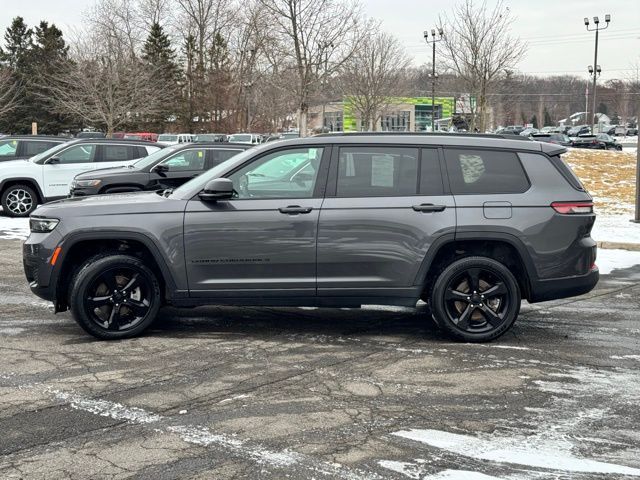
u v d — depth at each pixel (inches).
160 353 244.2
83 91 1684.3
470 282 260.8
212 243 256.7
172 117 2364.7
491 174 263.9
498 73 1423.5
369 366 231.3
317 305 262.4
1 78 2225.6
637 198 630.5
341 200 258.5
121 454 162.4
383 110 1876.2
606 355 248.1
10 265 418.6
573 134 3284.9
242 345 255.1
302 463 158.4
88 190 526.9
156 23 2396.7
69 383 211.8
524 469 156.7
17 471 153.4
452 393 206.1
